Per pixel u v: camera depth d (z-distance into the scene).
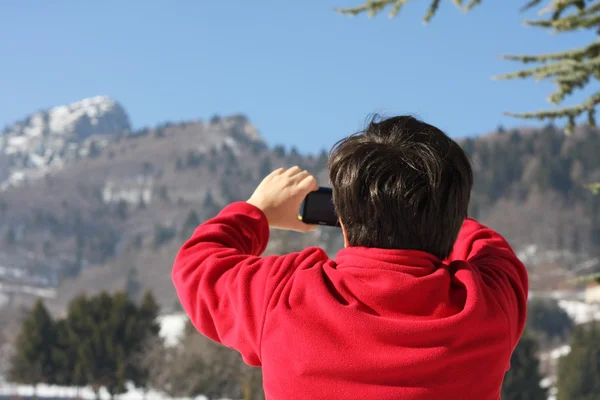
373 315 1.48
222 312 1.61
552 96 3.77
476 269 1.64
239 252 1.71
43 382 86.50
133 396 92.94
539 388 71.69
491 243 1.86
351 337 1.46
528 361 71.56
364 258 1.54
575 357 79.75
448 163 1.54
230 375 50.97
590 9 3.78
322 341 1.47
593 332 81.19
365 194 1.52
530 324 137.38
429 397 1.44
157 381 56.12
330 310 1.48
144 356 73.44
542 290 191.75
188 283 1.67
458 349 1.46
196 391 52.00
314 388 1.46
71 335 85.81
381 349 1.45
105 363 83.25
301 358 1.47
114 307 85.44
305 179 1.81
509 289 1.66
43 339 86.06
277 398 1.51
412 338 1.45
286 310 1.51
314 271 1.56
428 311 1.51
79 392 93.94
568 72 3.67
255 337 1.55
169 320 134.25
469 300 1.50
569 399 78.31
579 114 3.78
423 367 1.44
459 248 1.92
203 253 1.70
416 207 1.51
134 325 83.81
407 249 1.55
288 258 1.64
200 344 51.91
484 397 1.49
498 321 1.53
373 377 1.44
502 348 1.52
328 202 1.79
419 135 1.57
